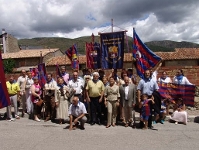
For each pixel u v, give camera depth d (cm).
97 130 802
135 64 988
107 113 865
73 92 895
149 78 848
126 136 723
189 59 3388
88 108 913
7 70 4038
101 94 875
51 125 876
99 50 1040
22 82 1045
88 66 1057
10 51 4747
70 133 762
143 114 816
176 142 657
